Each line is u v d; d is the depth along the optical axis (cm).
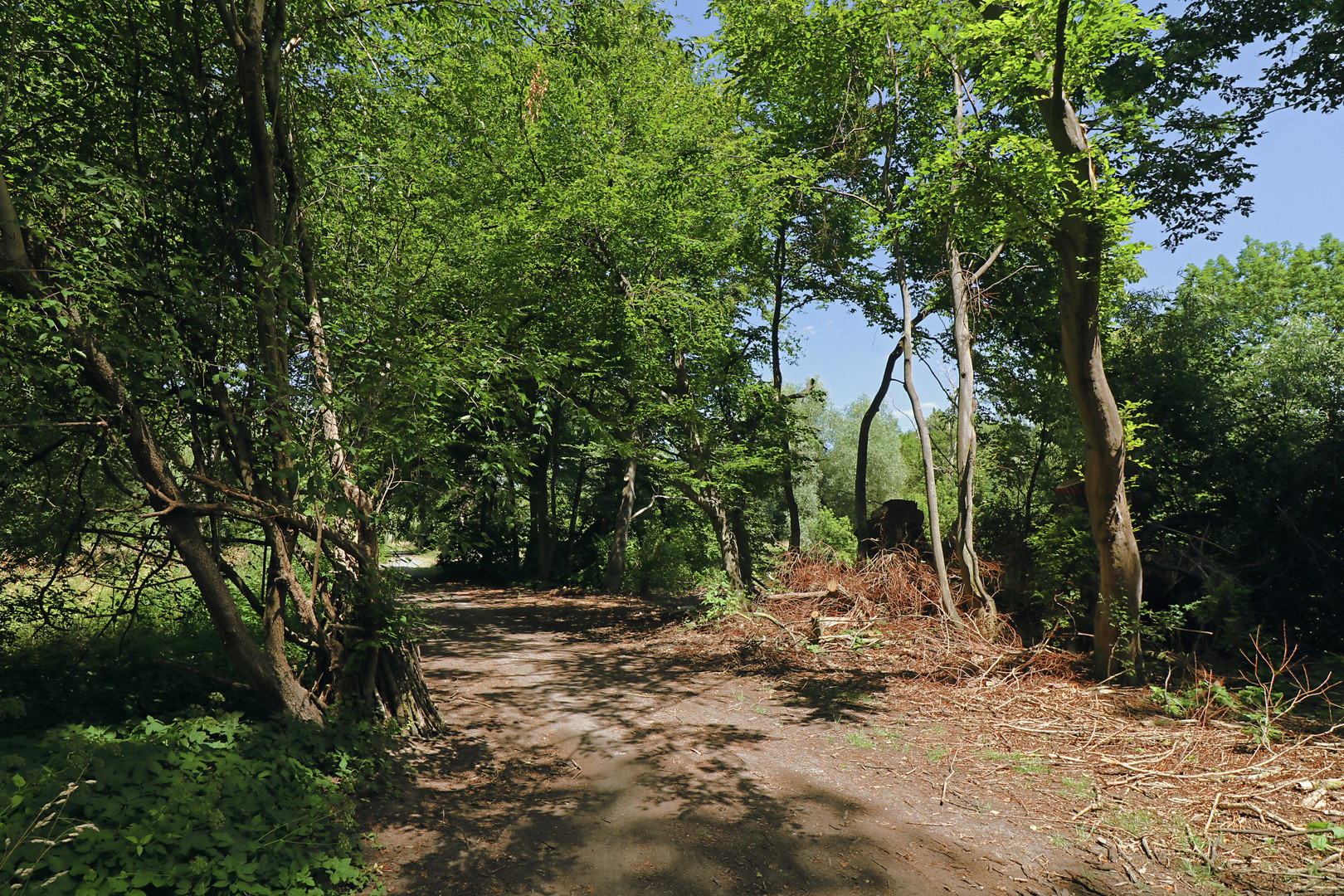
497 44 830
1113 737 621
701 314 1273
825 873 395
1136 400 1307
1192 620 930
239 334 511
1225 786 505
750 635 1109
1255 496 1056
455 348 573
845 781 537
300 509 532
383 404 546
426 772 533
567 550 2456
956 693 785
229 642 489
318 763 479
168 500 456
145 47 516
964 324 1089
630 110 1314
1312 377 1137
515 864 397
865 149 1287
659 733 656
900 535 1388
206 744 450
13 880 271
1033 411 1574
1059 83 761
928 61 1102
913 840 436
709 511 1377
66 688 531
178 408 529
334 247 637
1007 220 807
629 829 448
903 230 1108
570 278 1295
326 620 570
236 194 552
